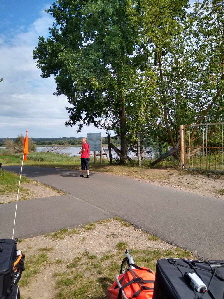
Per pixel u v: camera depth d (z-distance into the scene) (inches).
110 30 560.4
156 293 106.1
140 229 265.0
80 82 550.9
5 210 328.2
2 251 131.1
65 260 212.8
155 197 367.6
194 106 604.4
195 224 268.1
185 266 110.4
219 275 102.7
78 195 391.5
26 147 242.7
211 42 586.2
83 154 526.3
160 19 580.7
